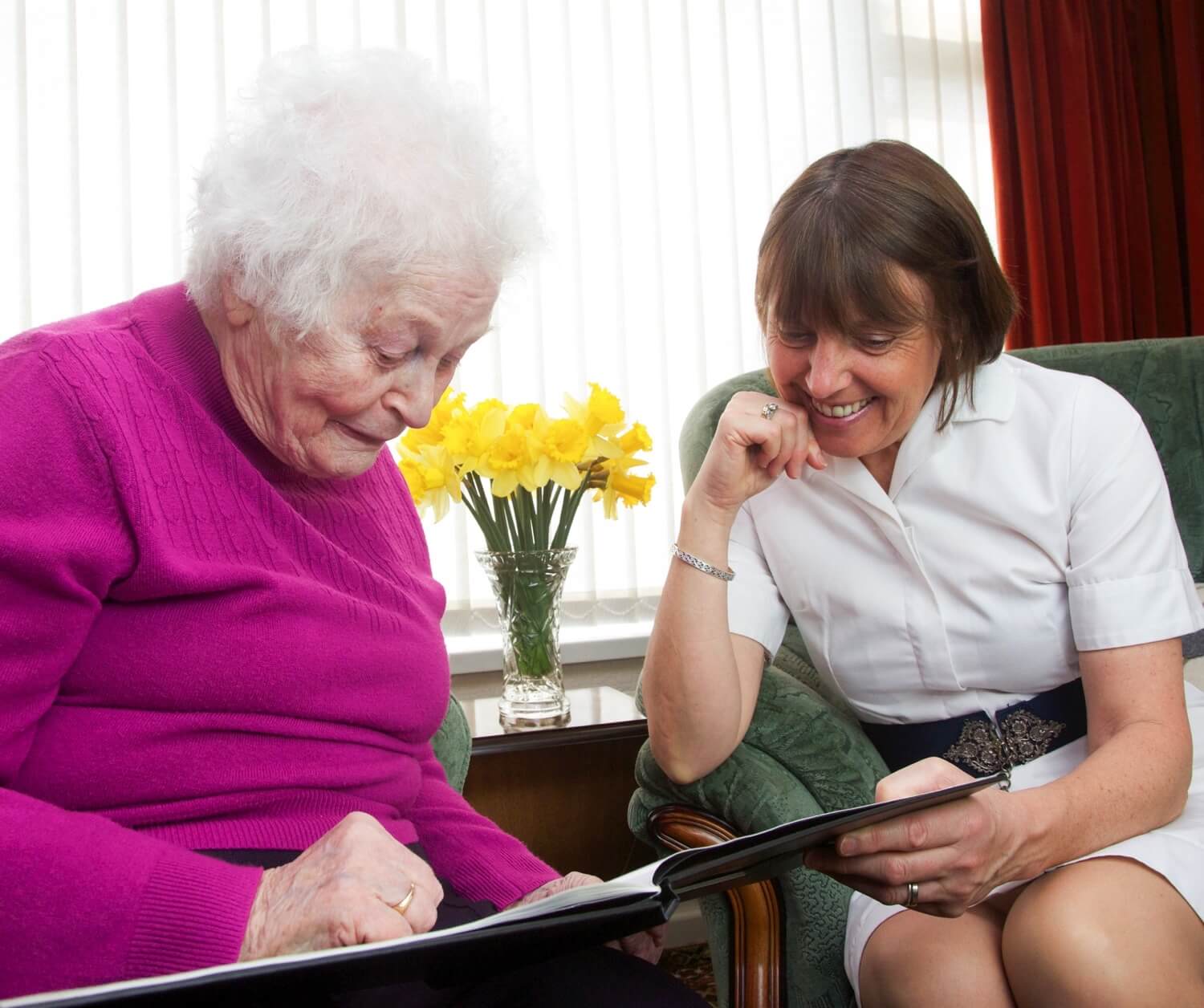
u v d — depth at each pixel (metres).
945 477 1.30
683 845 1.41
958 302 1.21
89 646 0.88
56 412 0.84
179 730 0.90
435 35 2.36
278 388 0.93
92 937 0.73
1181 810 1.15
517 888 1.07
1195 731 1.36
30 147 2.10
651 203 2.52
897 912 1.19
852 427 1.25
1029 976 1.00
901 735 1.41
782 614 1.47
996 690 1.36
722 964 1.42
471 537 2.37
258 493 0.95
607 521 2.49
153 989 0.56
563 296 2.45
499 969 0.77
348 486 1.09
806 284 1.17
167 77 2.17
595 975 0.89
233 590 0.92
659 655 1.34
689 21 2.57
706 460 1.32
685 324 2.55
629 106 2.52
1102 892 1.02
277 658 0.93
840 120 2.72
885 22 2.76
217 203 0.91
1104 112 2.85
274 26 2.25
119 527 0.86
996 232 2.80
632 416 2.51
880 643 1.37
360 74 0.92
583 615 2.46
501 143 0.98
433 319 0.92
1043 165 2.78
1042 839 1.04
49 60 2.12
